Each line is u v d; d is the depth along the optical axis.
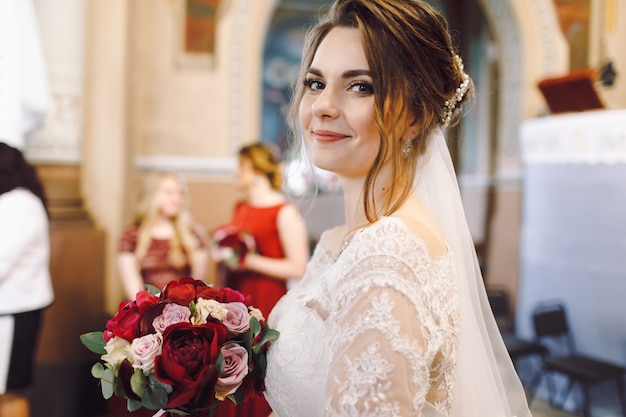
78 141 4.33
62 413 3.99
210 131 5.31
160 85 5.21
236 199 5.35
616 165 4.00
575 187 4.29
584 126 4.20
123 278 3.75
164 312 1.31
